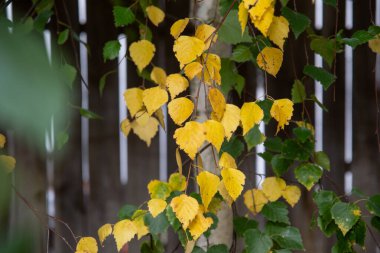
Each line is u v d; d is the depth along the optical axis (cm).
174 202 171
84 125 234
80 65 232
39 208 226
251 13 163
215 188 169
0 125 32
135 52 195
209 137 165
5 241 39
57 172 233
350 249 197
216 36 175
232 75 197
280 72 233
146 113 201
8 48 31
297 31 183
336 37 194
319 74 193
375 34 191
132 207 200
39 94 31
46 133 38
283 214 200
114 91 234
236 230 203
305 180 198
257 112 170
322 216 197
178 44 168
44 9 203
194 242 192
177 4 231
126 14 193
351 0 234
